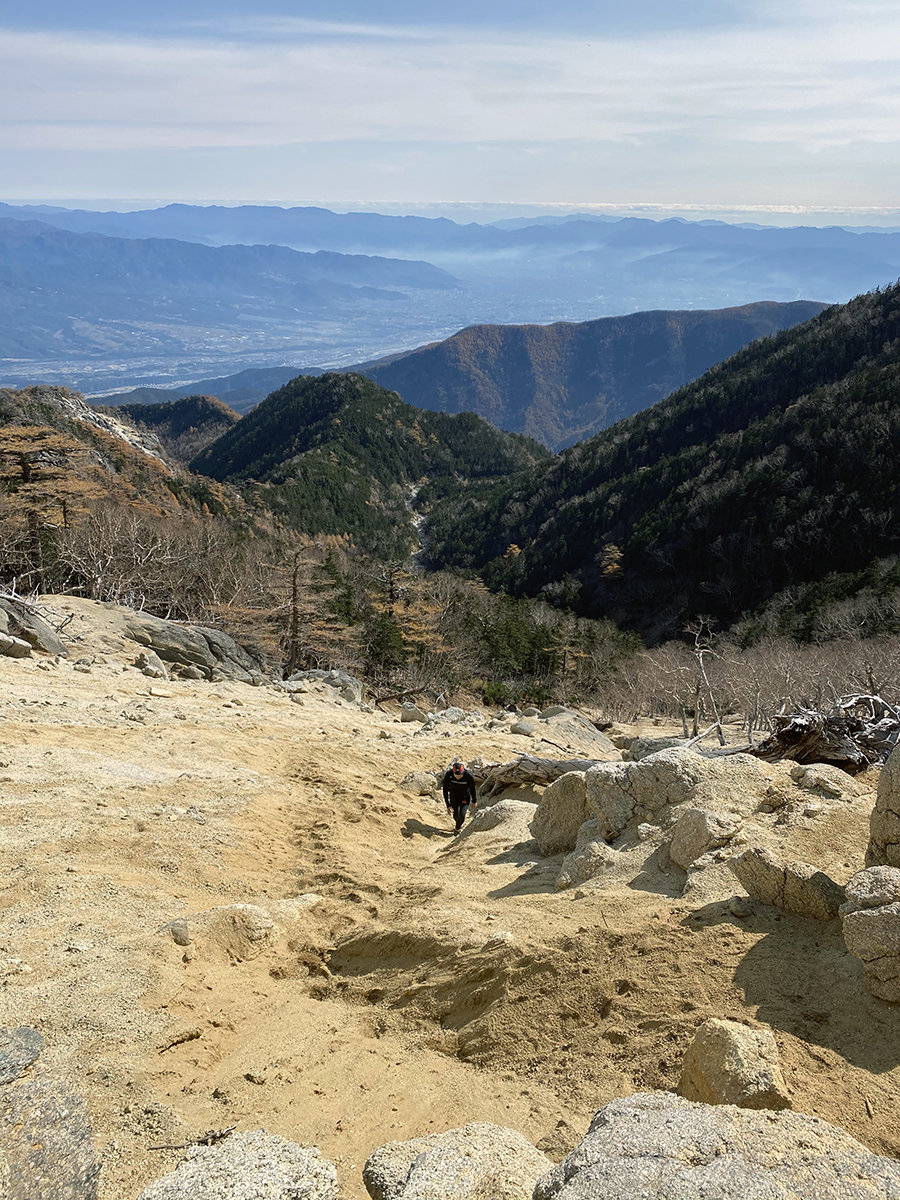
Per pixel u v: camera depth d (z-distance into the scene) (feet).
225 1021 16.97
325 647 130.52
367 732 54.90
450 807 36.55
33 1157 9.41
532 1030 14.93
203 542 173.68
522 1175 9.79
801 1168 8.54
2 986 16.70
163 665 70.13
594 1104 12.71
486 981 16.75
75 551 144.87
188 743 40.60
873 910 13.87
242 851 27.89
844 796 22.62
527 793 41.11
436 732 60.29
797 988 14.05
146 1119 13.07
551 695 156.87
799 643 155.94
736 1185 8.11
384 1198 9.85
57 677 52.39
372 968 19.69
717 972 14.83
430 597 189.26
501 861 27.14
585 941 16.72
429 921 20.56
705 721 114.93
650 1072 13.07
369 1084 14.42
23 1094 10.21
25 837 25.00
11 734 35.81
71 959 18.15
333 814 34.04
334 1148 12.65
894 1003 13.26
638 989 14.93
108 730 40.24
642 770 24.77
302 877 26.91
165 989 17.34
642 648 226.99
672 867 20.93
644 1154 8.82
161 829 27.86
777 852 19.58
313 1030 16.67
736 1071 11.36
